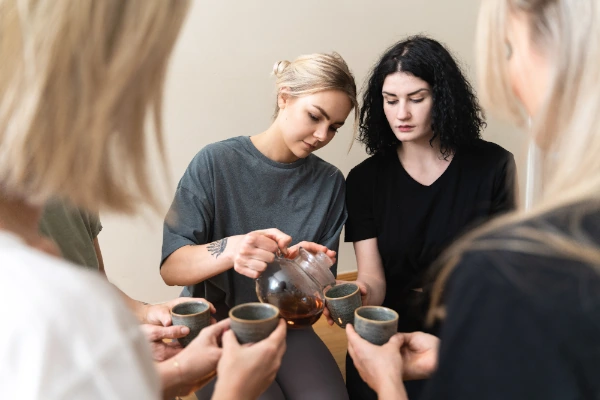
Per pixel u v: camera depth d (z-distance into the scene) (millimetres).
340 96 1343
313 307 990
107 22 453
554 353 396
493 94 610
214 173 1423
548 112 527
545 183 572
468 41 2936
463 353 442
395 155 1594
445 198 1503
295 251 1238
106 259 2387
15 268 413
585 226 439
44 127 445
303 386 1239
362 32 2676
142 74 488
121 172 510
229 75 2439
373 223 1569
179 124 2396
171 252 1353
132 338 424
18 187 479
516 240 448
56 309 389
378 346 862
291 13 2496
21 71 432
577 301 400
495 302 427
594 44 472
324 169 1564
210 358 819
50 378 372
